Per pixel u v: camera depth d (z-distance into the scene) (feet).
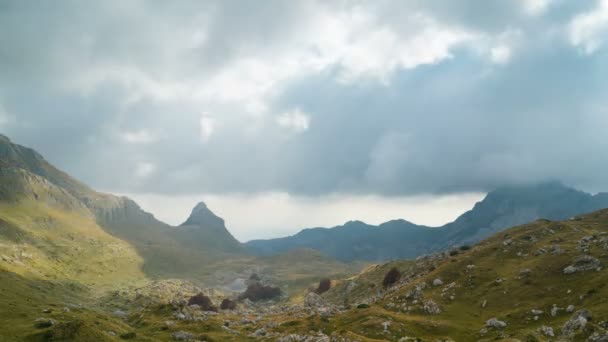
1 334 374.43
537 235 629.10
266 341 469.98
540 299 445.37
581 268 470.80
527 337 345.31
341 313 544.62
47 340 370.53
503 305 461.37
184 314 630.33
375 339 404.36
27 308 542.57
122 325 554.87
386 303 552.00
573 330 334.24
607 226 642.22
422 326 443.32
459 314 470.80
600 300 393.50
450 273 577.43
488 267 563.07
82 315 527.40
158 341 449.89
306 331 484.33
